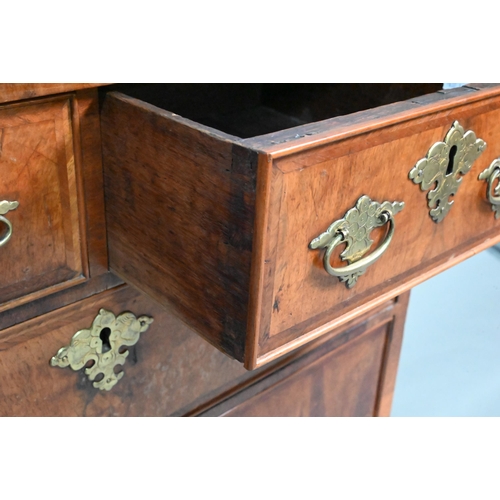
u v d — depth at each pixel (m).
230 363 0.92
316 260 0.61
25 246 0.67
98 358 0.78
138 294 0.79
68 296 0.73
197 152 0.57
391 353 1.14
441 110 0.65
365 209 0.62
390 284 0.71
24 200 0.65
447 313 1.62
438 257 0.75
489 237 0.82
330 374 1.05
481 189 0.76
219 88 0.95
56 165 0.66
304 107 0.97
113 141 0.66
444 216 0.73
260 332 0.59
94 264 0.73
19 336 0.71
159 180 0.62
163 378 0.86
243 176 0.54
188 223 0.61
